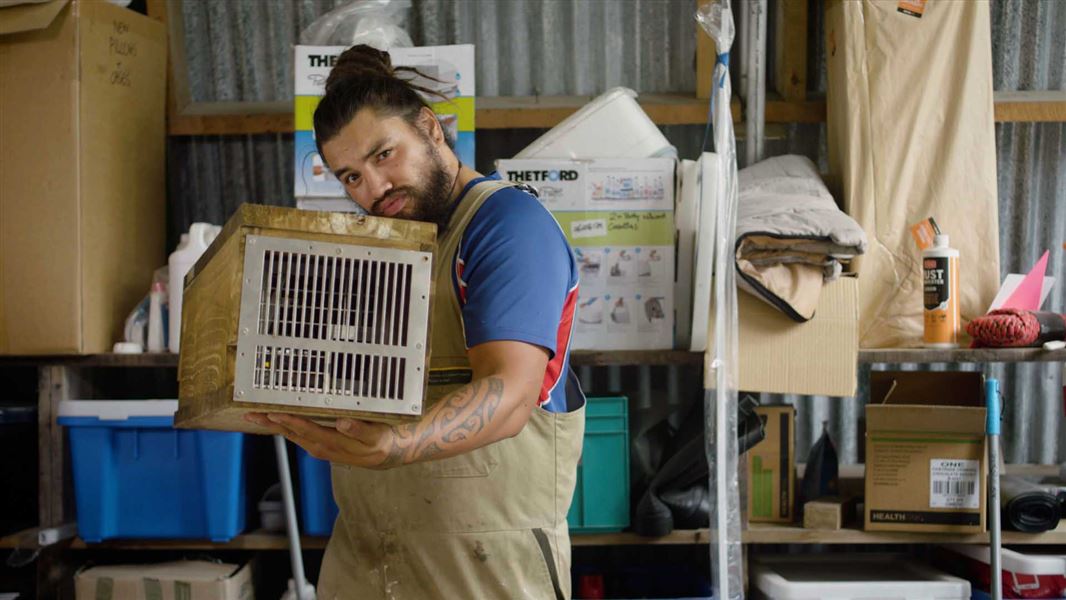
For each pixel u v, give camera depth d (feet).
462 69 8.60
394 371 3.41
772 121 10.52
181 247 9.07
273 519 9.07
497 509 4.65
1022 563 8.32
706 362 8.07
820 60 10.68
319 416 3.40
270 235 3.33
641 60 10.86
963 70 9.17
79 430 8.75
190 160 10.99
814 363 8.10
